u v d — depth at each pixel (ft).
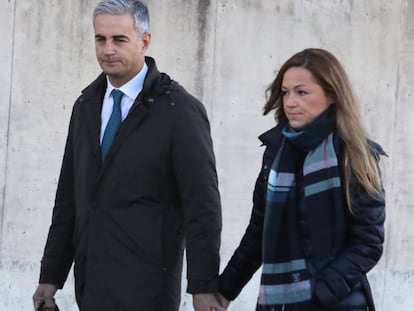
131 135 52.39
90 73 79.77
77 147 54.24
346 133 46.16
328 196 46.16
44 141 79.00
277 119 49.44
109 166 52.54
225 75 83.56
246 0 83.87
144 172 52.19
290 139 46.73
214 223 52.29
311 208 46.16
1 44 77.82
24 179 78.69
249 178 84.58
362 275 46.98
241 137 84.23
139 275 52.24
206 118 53.78
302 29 86.07
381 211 46.50
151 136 52.24
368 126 88.99
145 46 53.47
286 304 46.60
